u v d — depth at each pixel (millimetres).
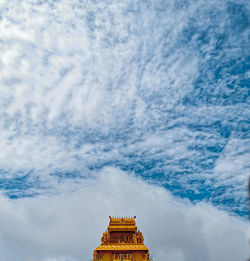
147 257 37625
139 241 42562
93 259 38000
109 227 46500
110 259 37844
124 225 47312
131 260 37812
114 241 44375
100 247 39531
